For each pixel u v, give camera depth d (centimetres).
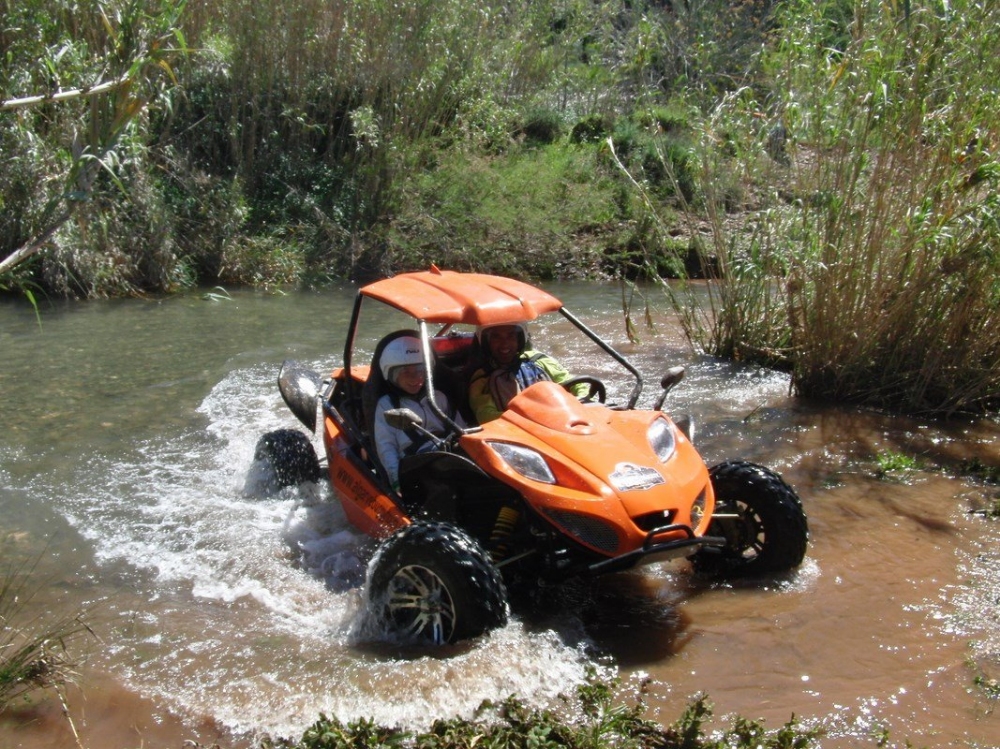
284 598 450
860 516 542
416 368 497
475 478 447
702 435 674
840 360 750
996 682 378
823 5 771
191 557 495
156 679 378
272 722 349
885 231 719
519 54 1568
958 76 691
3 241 1059
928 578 467
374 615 413
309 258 1286
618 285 1246
